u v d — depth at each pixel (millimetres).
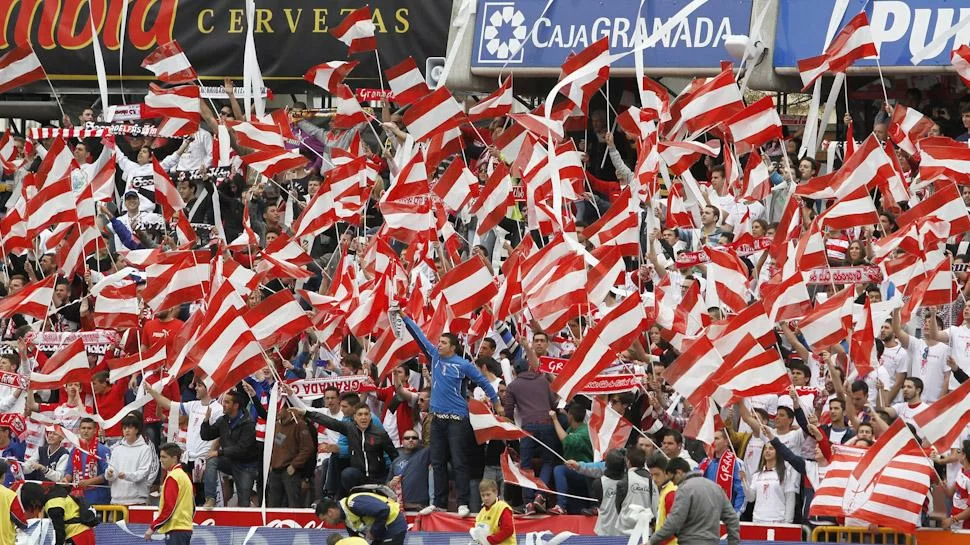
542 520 63156
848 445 59688
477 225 76625
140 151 89438
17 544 60531
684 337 64312
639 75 75125
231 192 87438
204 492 69125
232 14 93562
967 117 77438
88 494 68625
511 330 73812
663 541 51469
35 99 99875
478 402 61344
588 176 82938
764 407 64875
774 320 64188
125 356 73625
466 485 64000
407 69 74562
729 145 76562
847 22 81062
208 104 93500
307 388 65562
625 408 65188
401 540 57781
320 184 82938
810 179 71438
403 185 71625
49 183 77000
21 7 96188
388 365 65938
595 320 66875
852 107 87125
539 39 85938
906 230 66688
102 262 85250
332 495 66250
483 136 86312
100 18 95312
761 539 60906
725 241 72875
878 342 66125
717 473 61188
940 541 59312
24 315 79750
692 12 83688
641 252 79688
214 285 68000
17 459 70375
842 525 60781
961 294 67875
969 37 78625
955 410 57375
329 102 98562
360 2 91438
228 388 63812
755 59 80562
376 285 67812
